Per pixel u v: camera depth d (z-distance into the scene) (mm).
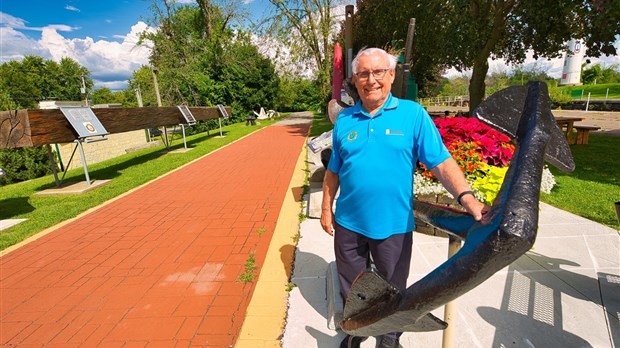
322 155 3678
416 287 813
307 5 17312
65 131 6422
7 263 3611
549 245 3219
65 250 3895
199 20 24719
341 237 1745
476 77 11195
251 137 15375
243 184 6703
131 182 7254
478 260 700
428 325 895
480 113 993
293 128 19141
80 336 2422
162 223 4676
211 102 25734
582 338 2057
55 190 6559
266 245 3814
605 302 2371
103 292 2980
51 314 2701
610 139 10289
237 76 26984
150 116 9875
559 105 29984
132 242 4055
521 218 663
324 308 2500
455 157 3443
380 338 1759
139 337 2379
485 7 10273
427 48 10578
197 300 2793
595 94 41688
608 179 5711
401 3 9820
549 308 2334
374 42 12328
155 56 24219
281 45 18484
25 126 5590
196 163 9344
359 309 999
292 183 6566
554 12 8930
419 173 3682
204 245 3887
